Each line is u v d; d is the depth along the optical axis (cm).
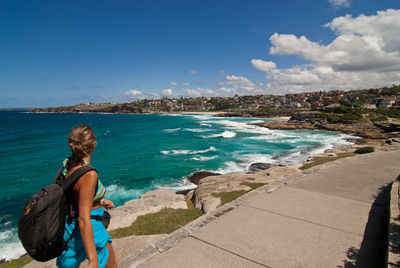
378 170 775
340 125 5194
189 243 312
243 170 1656
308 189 560
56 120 10538
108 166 1878
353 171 760
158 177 1546
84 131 150
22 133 4944
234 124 6875
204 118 11244
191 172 1642
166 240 317
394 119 5478
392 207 372
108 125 7050
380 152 1188
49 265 380
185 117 12569
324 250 293
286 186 586
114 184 1420
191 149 2583
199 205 696
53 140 3797
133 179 1515
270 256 279
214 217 395
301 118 6500
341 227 357
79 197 138
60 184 141
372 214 407
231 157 2100
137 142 3281
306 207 442
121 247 389
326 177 680
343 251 290
